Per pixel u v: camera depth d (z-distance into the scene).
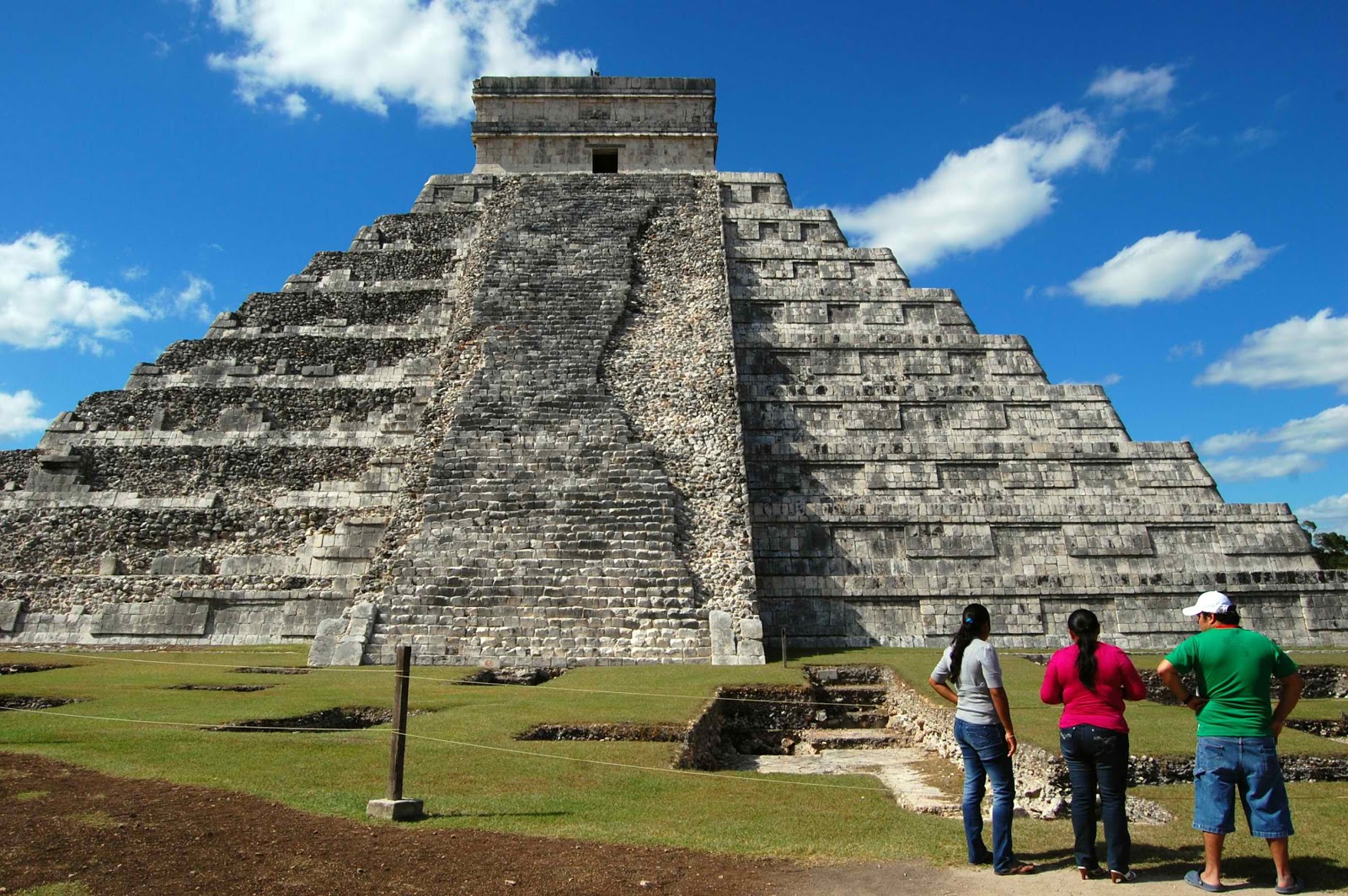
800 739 16.44
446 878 7.11
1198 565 27.58
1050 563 27.56
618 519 23.19
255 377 30.28
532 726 12.90
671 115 36.59
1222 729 7.18
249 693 15.37
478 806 9.10
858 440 29.81
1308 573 26.83
